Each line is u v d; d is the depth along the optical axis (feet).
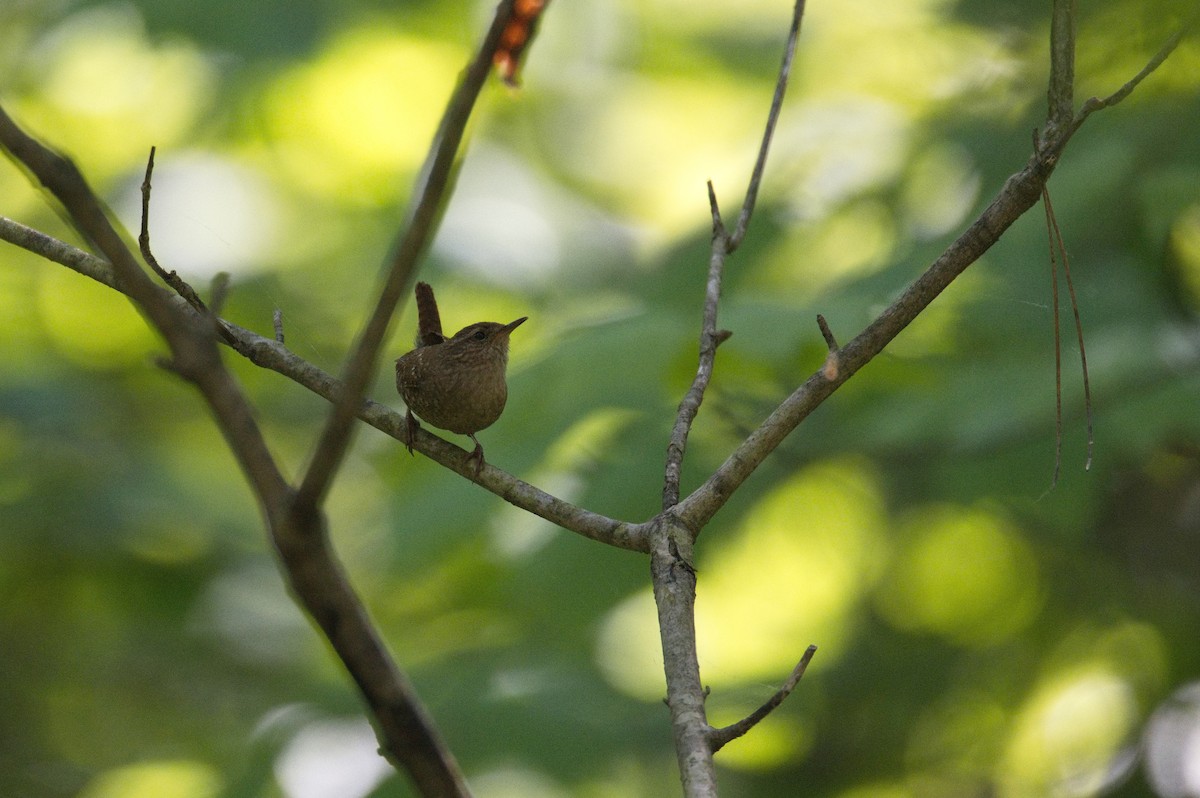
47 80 50.57
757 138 39.17
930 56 36.78
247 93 48.14
